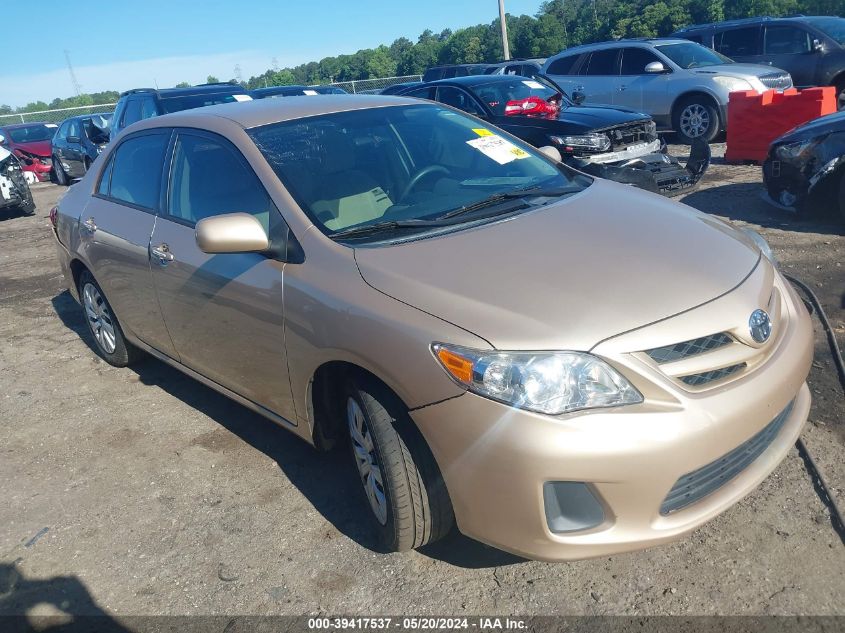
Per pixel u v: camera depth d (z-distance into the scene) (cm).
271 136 344
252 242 290
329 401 301
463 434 231
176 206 374
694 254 272
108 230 422
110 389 469
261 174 323
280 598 271
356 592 270
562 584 262
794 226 630
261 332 309
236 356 336
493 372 227
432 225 299
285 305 291
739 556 263
